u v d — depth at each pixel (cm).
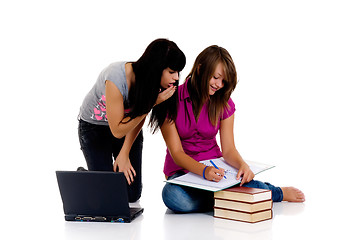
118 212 358
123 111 353
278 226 348
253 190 359
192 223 354
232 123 391
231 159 383
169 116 375
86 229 346
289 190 407
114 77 344
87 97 384
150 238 326
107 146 404
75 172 355
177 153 379
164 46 327
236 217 358
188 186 372
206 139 394
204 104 384
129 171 395
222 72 357
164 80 335
